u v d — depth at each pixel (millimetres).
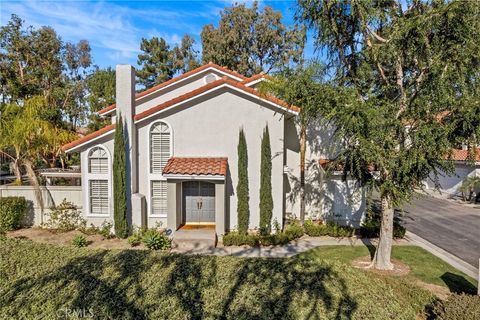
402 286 8164
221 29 40312
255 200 15758
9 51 35219
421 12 10156
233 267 6391
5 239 7625
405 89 10781
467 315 6094
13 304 4883
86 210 16016
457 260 12789
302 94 10812
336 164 11680
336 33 11086
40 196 16594
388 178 10273
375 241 15195
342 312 5035
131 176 15656
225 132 15812
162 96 22125
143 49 47844
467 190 25938
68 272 5902
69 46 44562
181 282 5668
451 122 9102
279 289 5609
